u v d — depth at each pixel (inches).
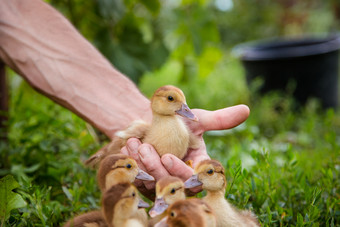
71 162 42.1
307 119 58.7
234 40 105.2
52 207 37.5
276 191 38.6
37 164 41.6
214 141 50.4
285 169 40.3
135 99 39.6
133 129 37.1
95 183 41.4
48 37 41.1
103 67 40.6
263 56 66.5
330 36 73.3
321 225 36.9
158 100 36.5
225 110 37.5
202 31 65.7
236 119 37.3
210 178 34.5
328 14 103.5
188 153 37.9
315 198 36.3
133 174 34.6
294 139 55.4
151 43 60.2
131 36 57.5
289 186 40.1
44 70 40.6
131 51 57.4
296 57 63.9
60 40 41.1
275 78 65.8
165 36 70.3
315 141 54.0
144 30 73.5
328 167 41.6
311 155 49.4
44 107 50.1
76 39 41.2
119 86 40.0
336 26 103.4
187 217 31.1
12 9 41.6
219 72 81.0
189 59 71.2
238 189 38.1
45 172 42.1
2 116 45.5
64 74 40.4
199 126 37.9
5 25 41.2
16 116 47.3
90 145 45.1
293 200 38.7
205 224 31.2
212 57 68.8
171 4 76.0
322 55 64.3
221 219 34.4
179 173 35.2
